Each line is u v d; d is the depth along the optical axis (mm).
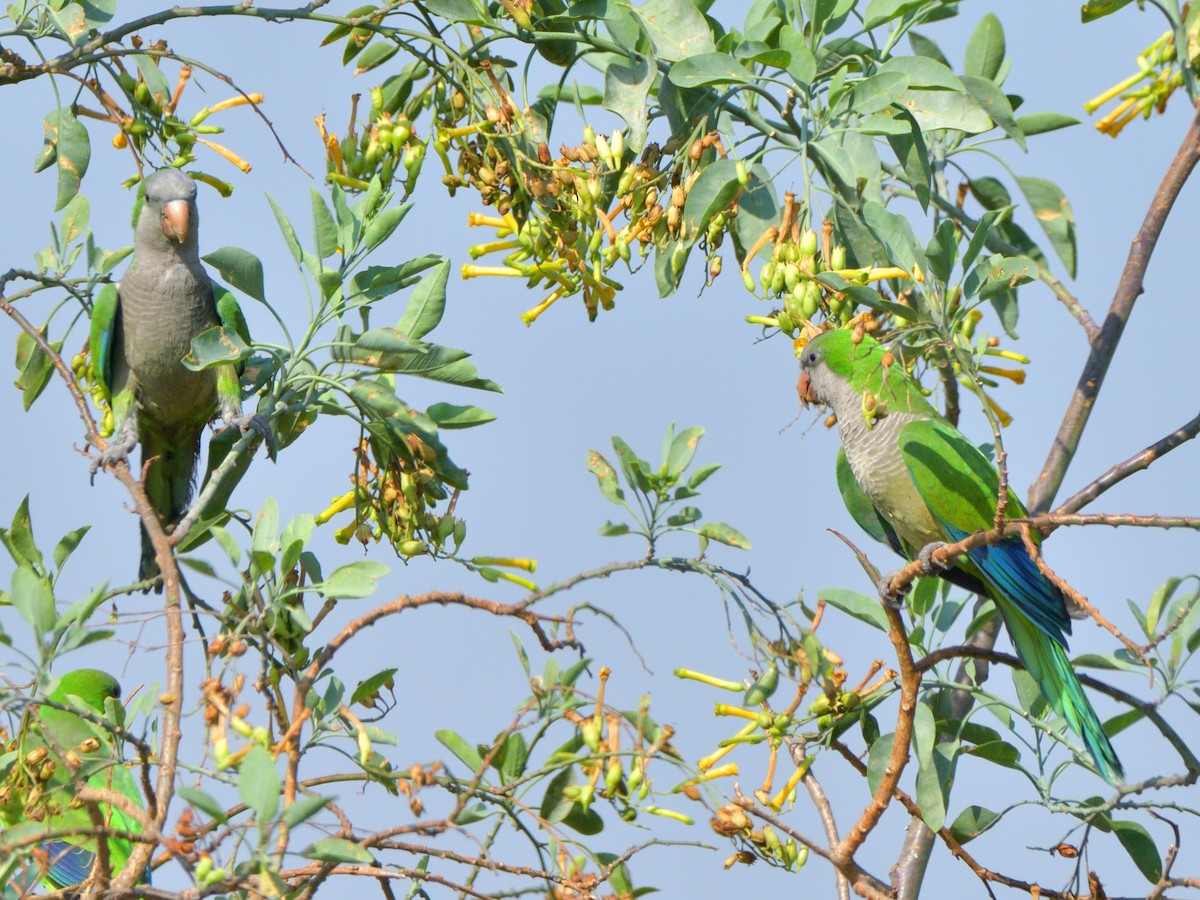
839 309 8625
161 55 8555
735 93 9000
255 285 7793
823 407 10477
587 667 6969
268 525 7129
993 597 9312
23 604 5953
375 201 7984
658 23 8680
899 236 7898
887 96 8359
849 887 8484
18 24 8586
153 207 9992
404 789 6379
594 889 6625
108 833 5516
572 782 7020
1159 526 5934
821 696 8047
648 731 7086
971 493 9328
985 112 8641
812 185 8750
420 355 7762
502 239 8805
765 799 7688
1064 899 7746
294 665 7277
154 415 10305
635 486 7871
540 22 8906
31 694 6219
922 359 9727
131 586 7703
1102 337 10211
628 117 8508
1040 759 8406
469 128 8555
